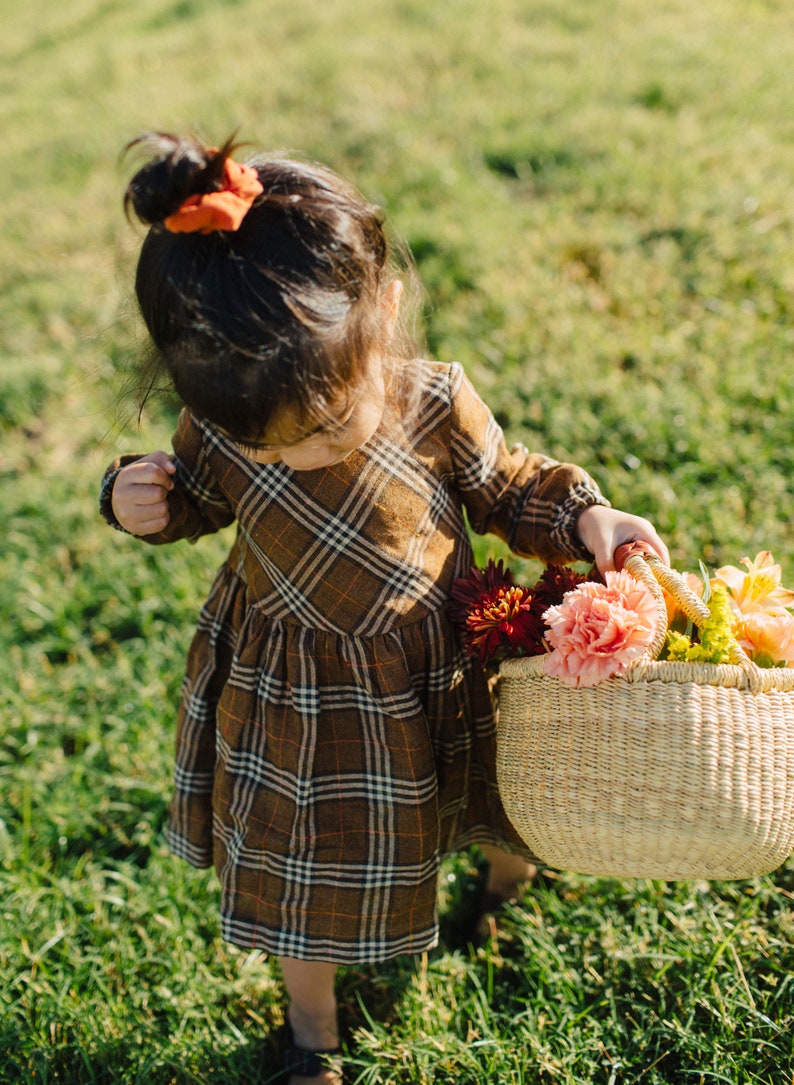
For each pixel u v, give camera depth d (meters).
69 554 3.11
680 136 4.29
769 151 4.11
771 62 4.89
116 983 1.99
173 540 1.69
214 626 1.74
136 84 6.73
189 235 1.23
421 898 1.67
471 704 1.70
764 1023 1.72
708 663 1.38
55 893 2.12
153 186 1.20
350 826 1.62
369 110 5.10
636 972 1.86
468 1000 1.90
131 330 1.94
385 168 4.51
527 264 3.67
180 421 1.60
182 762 1.81
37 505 3.23
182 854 1.85
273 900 1.67
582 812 1.42
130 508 1.56
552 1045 1.77
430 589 1.58
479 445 1.63
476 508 1.69
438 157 4.44
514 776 1.50
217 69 6.51
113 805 2.33
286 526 1.51
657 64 4.99
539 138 4.45
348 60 5.84
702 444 2.83
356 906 1.64
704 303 3.39
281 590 1.56
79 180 5.45
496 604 1.51
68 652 2.83
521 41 5.61
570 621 1.36
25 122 6.63
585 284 3.61
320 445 1.32
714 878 1.46
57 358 3.93
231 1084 1.80
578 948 1.93
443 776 1.69
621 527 1.57
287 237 1.21
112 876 2.15
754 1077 1.64
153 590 2.89
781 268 3.42
